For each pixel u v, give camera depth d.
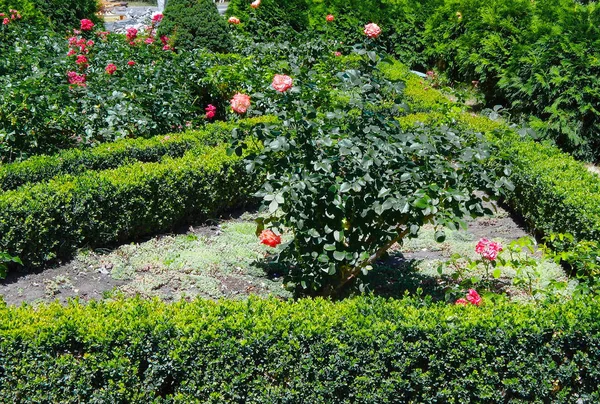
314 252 4.37
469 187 4.51
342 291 4.81
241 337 3.48
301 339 3.44
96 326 3.46
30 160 6.25
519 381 3.51
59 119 7.00
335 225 4.33
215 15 11.59
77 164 6.41
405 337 3.49
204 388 3.41
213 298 4.88
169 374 3.45
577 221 5.42
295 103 4.54
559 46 9.09
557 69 8.94
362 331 3.43
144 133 7.57
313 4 14.62
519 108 9.75
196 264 5.39
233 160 6.50
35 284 5.00
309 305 3.82
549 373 3.54
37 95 6.95
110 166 6.66
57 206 5.24
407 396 3.50
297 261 4.80
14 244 5.03
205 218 6.46
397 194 4.08
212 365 3.41
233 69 8.98
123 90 7.57
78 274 5.22
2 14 10.20
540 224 6.26
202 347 3.41
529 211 6.57
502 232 6.71
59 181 5.58
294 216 4.21
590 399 3.56
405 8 14.14
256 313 3.69
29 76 7.69
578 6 10.09
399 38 14.33
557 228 5.86
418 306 3.81
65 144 7.52
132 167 6.05
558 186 5.97
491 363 3.51
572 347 3.58
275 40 12.26
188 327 3.45
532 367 3.52
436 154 4.43
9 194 5.22
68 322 3.45
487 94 11.11
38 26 10.96
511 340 3.50
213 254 5.59
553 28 9.27
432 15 13.37
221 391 3.42
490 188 4.49
